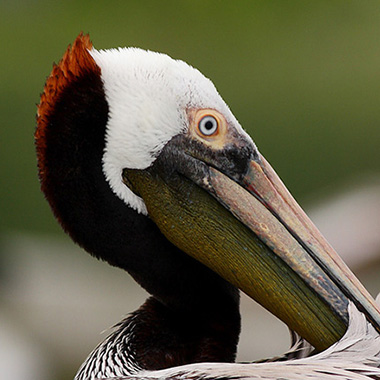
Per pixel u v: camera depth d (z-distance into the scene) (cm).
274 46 1330
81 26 1365
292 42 1345
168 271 502
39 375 543
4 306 552
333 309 498
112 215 501
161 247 502
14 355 542
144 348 502
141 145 500
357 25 1389
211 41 1335
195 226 500
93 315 552
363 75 1196
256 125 1030
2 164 909
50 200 502
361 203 607
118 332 503
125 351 501
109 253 502
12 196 843
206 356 502
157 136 500
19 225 775
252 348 541
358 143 962
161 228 501
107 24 1385
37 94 1088
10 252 620
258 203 500
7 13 1406
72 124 500
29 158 927
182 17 1423
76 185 501
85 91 500
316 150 950
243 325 545
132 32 1347
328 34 1380
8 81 1128
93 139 500
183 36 1362
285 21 1406
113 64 501
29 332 548
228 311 503
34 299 556
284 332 543
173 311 503
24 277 588
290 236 499
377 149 943
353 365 493
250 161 501
